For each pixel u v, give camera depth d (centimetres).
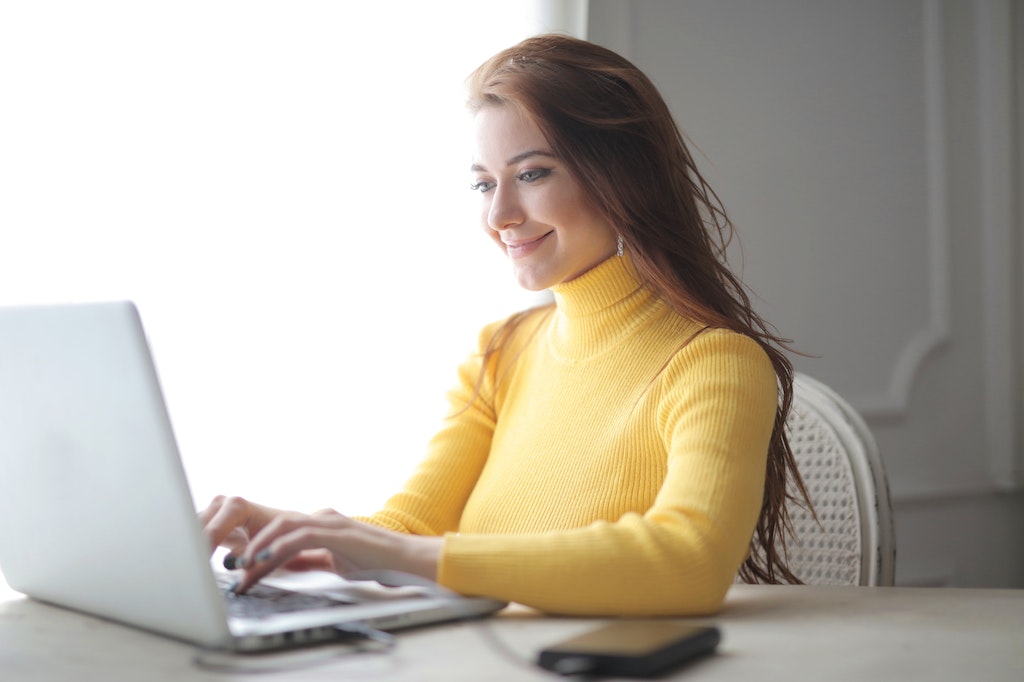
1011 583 269
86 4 160
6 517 96
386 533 91
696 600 88
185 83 167
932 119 255
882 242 247
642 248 125
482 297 187
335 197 177
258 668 70
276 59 174
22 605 98
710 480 97
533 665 69
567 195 126
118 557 81
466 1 187
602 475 118
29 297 155
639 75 130
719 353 113
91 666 72
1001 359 266
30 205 156
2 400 89
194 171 167
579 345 132
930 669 69
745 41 225
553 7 193
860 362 242
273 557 89
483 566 87
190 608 75
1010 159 265
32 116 156
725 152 221
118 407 77
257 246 171
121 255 162
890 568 144
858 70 243
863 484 146
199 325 167
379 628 80
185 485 74
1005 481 264
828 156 238
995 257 265
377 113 181
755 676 67
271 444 171
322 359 176
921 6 255
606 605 86
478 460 146
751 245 225
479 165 133
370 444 178
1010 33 265
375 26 181
